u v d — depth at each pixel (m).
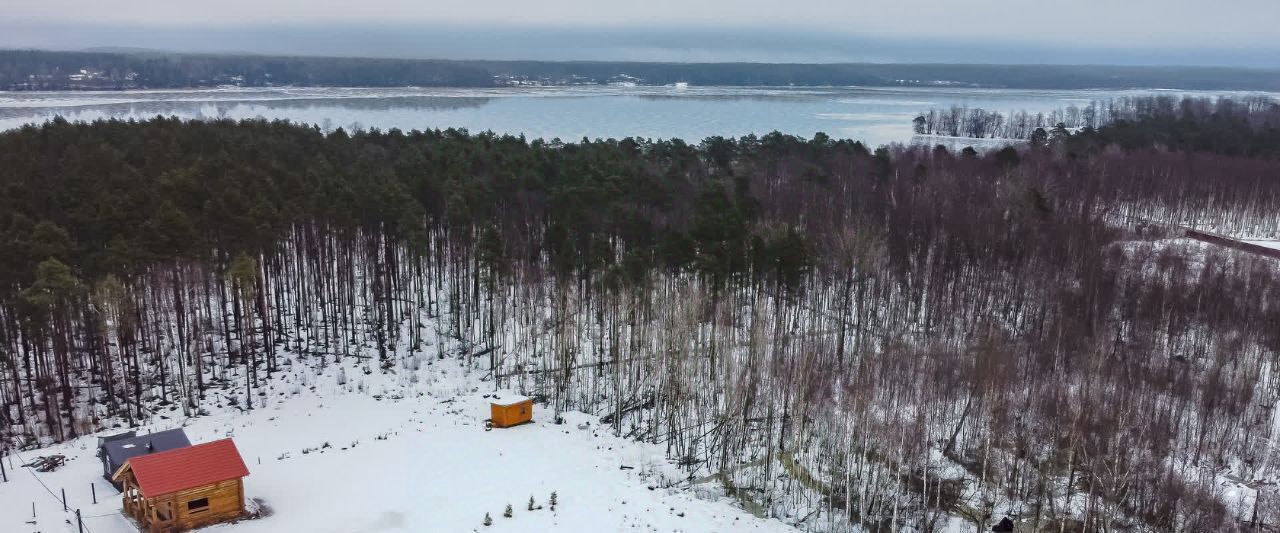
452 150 107.94
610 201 86.62
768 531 47.47
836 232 88.19
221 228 71.56
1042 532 49.00
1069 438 54.06
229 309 83.81
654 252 79.25
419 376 72.50
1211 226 119.00
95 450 56.19
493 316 80.06
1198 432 59.41
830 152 131.62
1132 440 53.19
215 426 61.75
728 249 74.19
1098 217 101.81
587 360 74.62
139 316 68.19
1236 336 72.25
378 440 58.34
